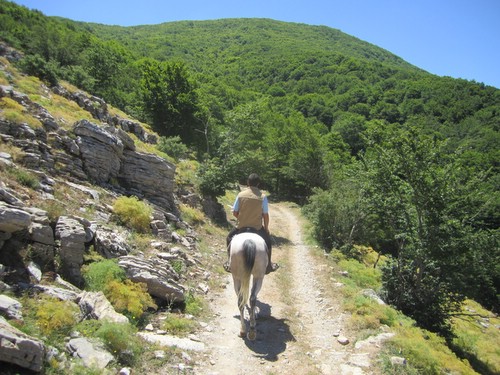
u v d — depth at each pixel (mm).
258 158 43375
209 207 21094
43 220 7363
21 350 4555
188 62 145250
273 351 7152
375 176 15711
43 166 11625
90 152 13531
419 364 7168
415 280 14828
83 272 7688
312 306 10219
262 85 131375
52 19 90000
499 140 59219
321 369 6594
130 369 5527
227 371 6219
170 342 6668
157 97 50719
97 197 11969
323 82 124938
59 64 46625
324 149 50250
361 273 16312
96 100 34281
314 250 19531
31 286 6352
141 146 25328
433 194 14008
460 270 14430
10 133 12008
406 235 14914
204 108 53250
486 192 14688
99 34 159000
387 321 9219
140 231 11719
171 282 8750
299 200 50062
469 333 19625
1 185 8539
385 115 86500
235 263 7176
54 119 15156
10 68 29625
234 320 8492
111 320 6270
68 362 5086
